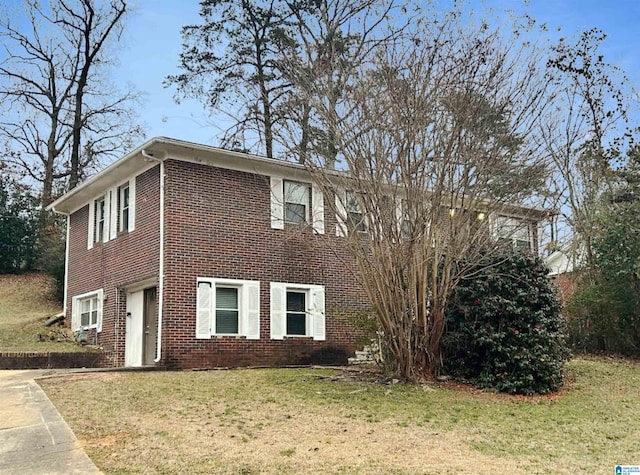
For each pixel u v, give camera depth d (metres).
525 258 13.27
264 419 9.36
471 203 12.12
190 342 15.13
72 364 16.39
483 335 12.83
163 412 9.49
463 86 11.74
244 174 16.62
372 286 12.48
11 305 25.62
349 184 12.13
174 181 15.51
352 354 17.69
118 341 17.11
